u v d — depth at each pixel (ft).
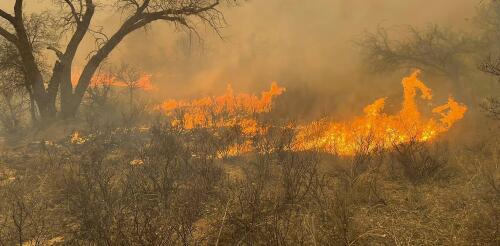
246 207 17.83
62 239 17.20
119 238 14.96
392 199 20.12
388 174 24.16
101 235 15.94
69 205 20.79
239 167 27.84
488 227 15.98
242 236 15.55
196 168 25.70
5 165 31.63
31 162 32.07
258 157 28.14
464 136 33.40
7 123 60.13
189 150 31.48
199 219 18.25
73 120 57.00
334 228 16.17
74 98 59.98
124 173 26.89
